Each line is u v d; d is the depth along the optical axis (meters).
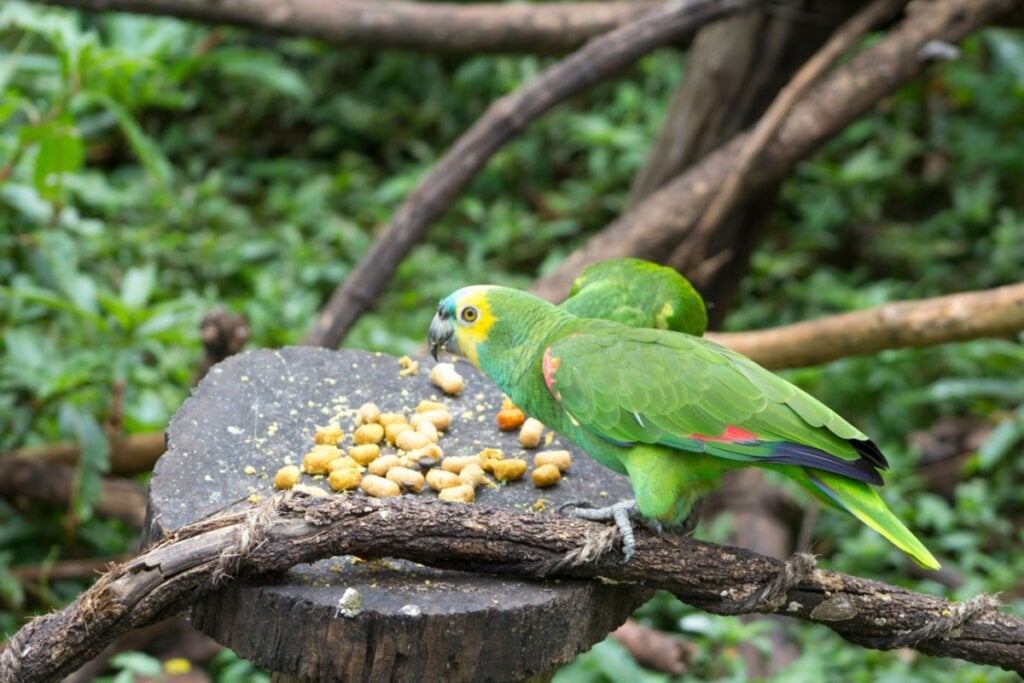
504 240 13.31
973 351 10.73
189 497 4.73
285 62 15.70
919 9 9.19
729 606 4.56
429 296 12.45
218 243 12.70
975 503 9.87
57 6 9.32
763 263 13.00
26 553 9.30
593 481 5.29
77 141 8.46
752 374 4.80
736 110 9.74
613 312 6.63
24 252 9.63
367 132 15.23
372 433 5.29
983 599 4.67
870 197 13.90
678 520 4.96
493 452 5.32
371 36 9.75
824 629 9.11
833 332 8.28
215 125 15.12
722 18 9.16
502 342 5.23
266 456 5.11
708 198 9.02
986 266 13.05
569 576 4.44
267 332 10.94
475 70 14.85
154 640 8.67
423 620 4.07
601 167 14.02
